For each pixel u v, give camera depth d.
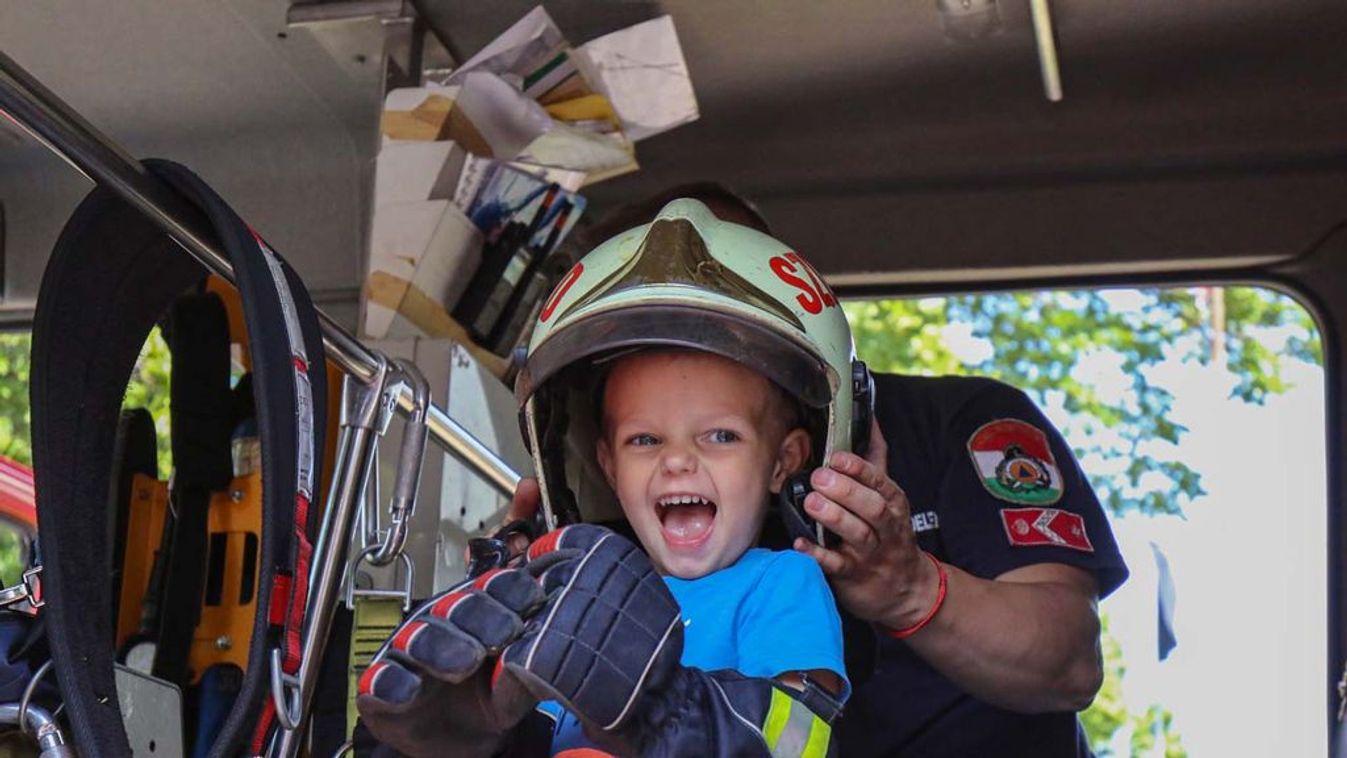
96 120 3.64
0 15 3.31
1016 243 3.48
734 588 1.88
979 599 2.23
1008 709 2.41
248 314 1.86
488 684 1.57
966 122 3.51
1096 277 3.46
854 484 1.94
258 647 1.78
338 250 3.66
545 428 2.07
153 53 3.41
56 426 1.95
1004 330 9.08
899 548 2.04
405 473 2.30
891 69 3.39
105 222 2.01
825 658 1.78
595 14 3.31
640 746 1.54
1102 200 3.47
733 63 3.39
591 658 1.50
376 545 2.30
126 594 2.33
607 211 3.65
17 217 3.69
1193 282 3.44
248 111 3.59
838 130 3.55
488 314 3.28
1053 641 2.30
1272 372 9.29
